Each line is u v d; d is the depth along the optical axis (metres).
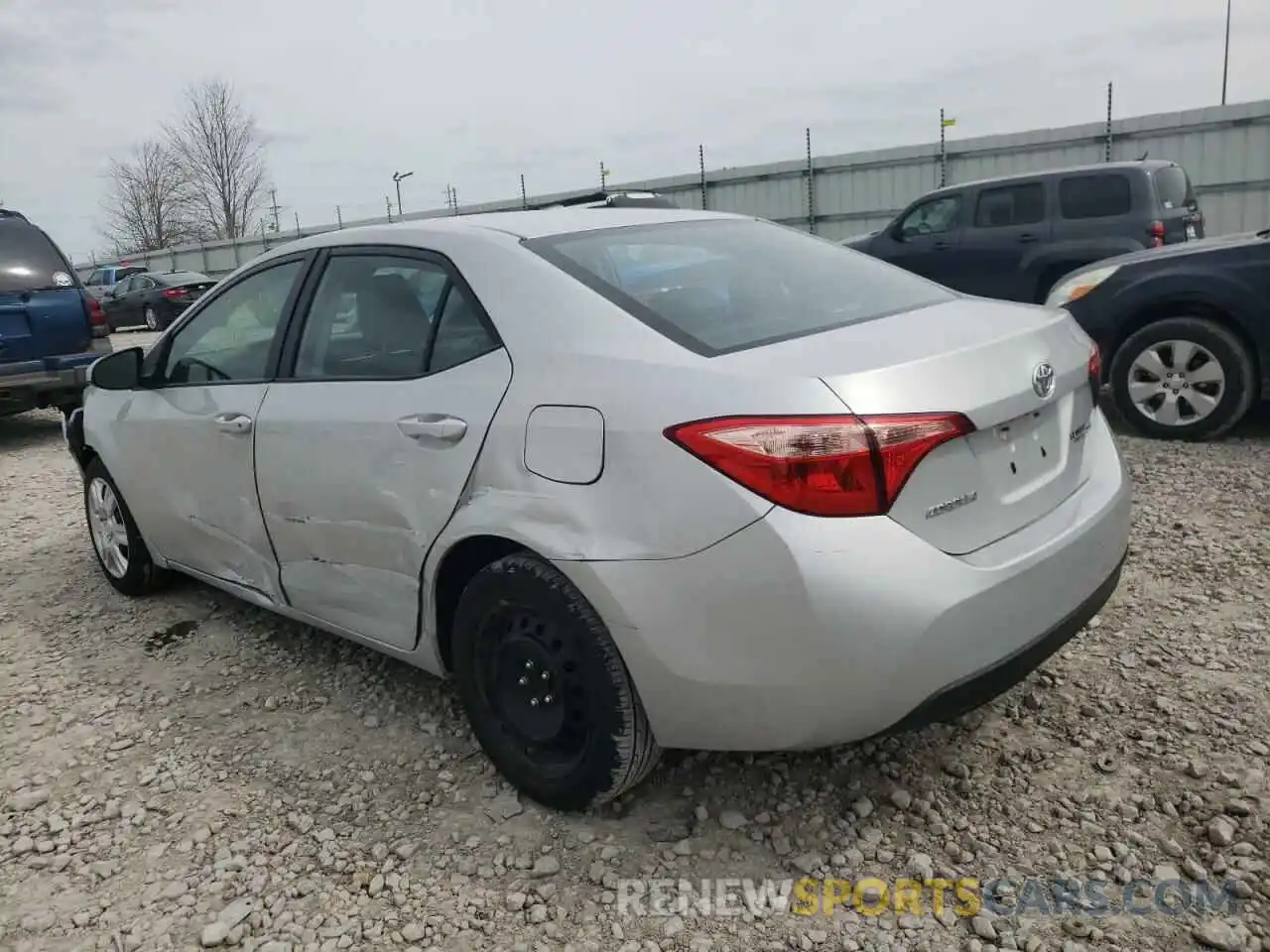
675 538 2.33
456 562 2.93
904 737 3.05
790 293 2.94
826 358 2.37
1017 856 2.53
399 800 2.96
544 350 2.69
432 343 3.00
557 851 2.68
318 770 3.15
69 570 5.25
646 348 2.53
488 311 2.87
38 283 9.09
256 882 2.64
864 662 2.23
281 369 3.50
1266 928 2.23
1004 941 2.26
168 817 2.96
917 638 2.24
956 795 2.78
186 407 3.88
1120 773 2.80
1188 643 3.49
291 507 3.40
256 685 3.76
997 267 10.83
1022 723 3.07
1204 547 4.32
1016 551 2.46
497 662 2.83
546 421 2.59
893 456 2.23
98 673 3.96
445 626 3.05
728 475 2.27
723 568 2.28
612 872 2.58
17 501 6.93
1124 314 6.22
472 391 2.80
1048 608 2.51
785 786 2.87
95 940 2.47
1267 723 2.98
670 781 2.93
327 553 3.33
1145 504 4.96
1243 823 2.56
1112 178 10.12
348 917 2.49
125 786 3.14
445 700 3.53
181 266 39.53
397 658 3.52
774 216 21.11
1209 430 6.03
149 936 2.47
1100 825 2.61
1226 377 5.91
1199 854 2.48
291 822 2.89
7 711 3.69
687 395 2.37
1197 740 2.92
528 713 2.81
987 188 10.90
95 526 4.83
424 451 2.89
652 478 2.37
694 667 2.37
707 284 2.89
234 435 3.60
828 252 3.42
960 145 18.59
